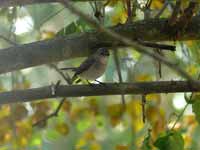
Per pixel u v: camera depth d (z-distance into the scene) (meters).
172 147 9.47
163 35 9.03
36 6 15.16
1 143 13.09
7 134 13.11
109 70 14.76
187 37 9.09
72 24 10.25
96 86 8.77
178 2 8.84
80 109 15.19
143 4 11.12
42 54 8.75
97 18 10.12
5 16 12.28
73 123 15.38
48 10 15.70
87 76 11.24
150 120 12.73
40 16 15.35
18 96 8.71
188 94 15.40
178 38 9.07
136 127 13.66
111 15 13.03
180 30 9.00
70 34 9.34
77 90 8.75
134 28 8.98
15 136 12.97
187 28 9.01
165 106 16.72
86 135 15.21
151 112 12.80
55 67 10.67
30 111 14.16
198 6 9.63
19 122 13.07
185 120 14.24
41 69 17.52
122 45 8.93
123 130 17.59
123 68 14.39
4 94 8.73
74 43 8.84
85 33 8.94
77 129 16.73
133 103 13.89
